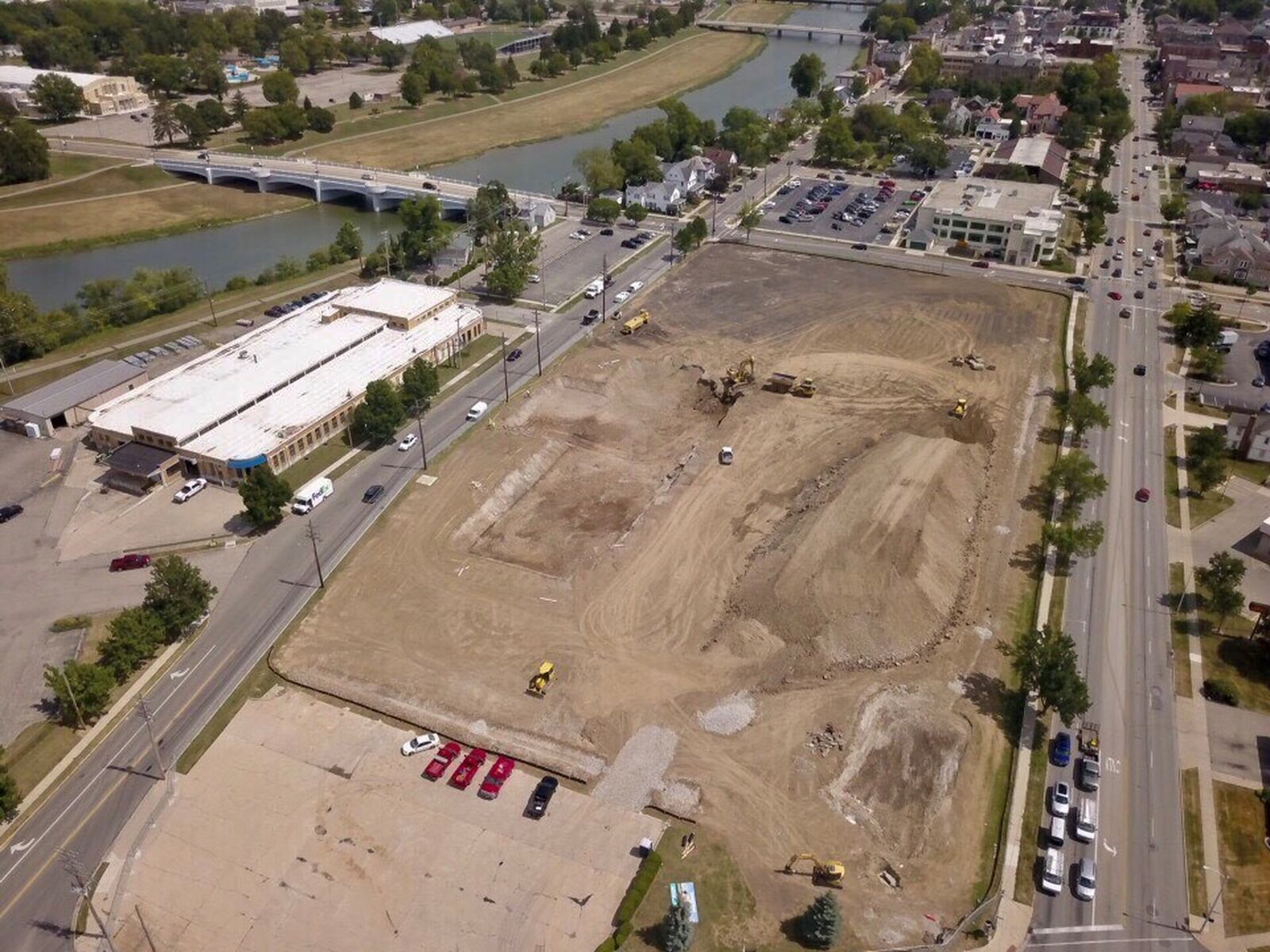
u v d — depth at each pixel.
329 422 139.88
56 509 124.81
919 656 102.31
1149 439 144.12
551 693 97.00
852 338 174.38
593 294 190.50
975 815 85.56
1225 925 76.75
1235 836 84.00
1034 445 142.38
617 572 114.25
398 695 96.62
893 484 124.44
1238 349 172.75
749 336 174.38
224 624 105.69
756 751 91.06
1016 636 105.31
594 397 153.75
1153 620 108.38
